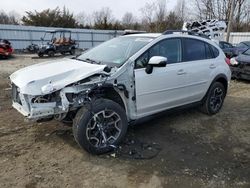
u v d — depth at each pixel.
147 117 4.52
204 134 4.89
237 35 26.81
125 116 4.08
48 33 28.67
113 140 4.04
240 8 36.44
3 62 17.02
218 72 5.68
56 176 3.42
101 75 3.83
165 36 4.70
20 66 14.91
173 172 3.61
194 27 17.84
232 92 8.34
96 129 3.89
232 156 4.11
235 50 14.70
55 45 22.48
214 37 17.66
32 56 22.38
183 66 4.88
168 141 4.52
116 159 3.87
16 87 3.96
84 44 31.78
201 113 5.96
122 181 3.38
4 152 3.95
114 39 5.23
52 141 4.33
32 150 4.03
